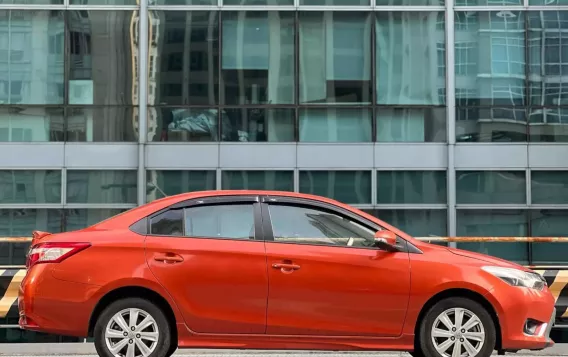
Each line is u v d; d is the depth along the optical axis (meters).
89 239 6.79
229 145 16.47
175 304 6.70
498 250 16.41
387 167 16.50
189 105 16.55
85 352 9.48
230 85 16.61
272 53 16.70
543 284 7.16
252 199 7.06
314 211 7.06
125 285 6.67
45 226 16.33
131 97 16.55
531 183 16.44
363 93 16.67
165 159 16.42
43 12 16.64
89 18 16.64
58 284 6.66
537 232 16.41
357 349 6.87
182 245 6.80
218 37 16.66
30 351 9.49
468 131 16.53
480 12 16.72
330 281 6.78
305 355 8.92
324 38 16.75
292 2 16.75
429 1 16.80
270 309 6.76
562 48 16.61
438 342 6.83
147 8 16.61
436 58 16.72
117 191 16.42
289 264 6.78
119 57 16.61
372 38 16.73
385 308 6.80
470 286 6.82
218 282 6.74
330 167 16.48
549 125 16.52
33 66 16.56
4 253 15.99
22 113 16.47
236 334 6.77
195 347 6.78
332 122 16.61
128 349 6.67
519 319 6.89
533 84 16.61
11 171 16.38
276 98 16.62
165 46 16.61
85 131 16.47
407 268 6.83
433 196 16.44
